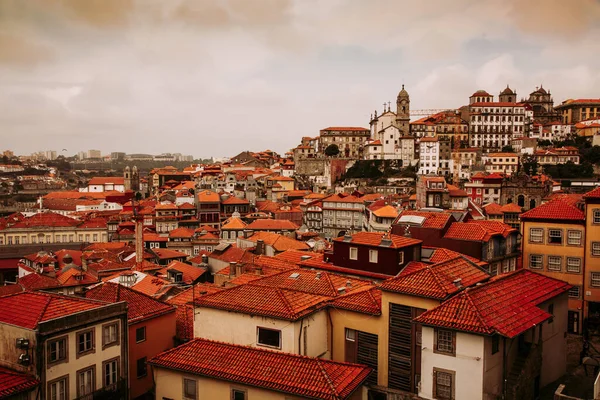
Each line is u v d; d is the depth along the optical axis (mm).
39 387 34938
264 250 94438
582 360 48562
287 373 35719
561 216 60719
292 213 182750
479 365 34500
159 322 47375
